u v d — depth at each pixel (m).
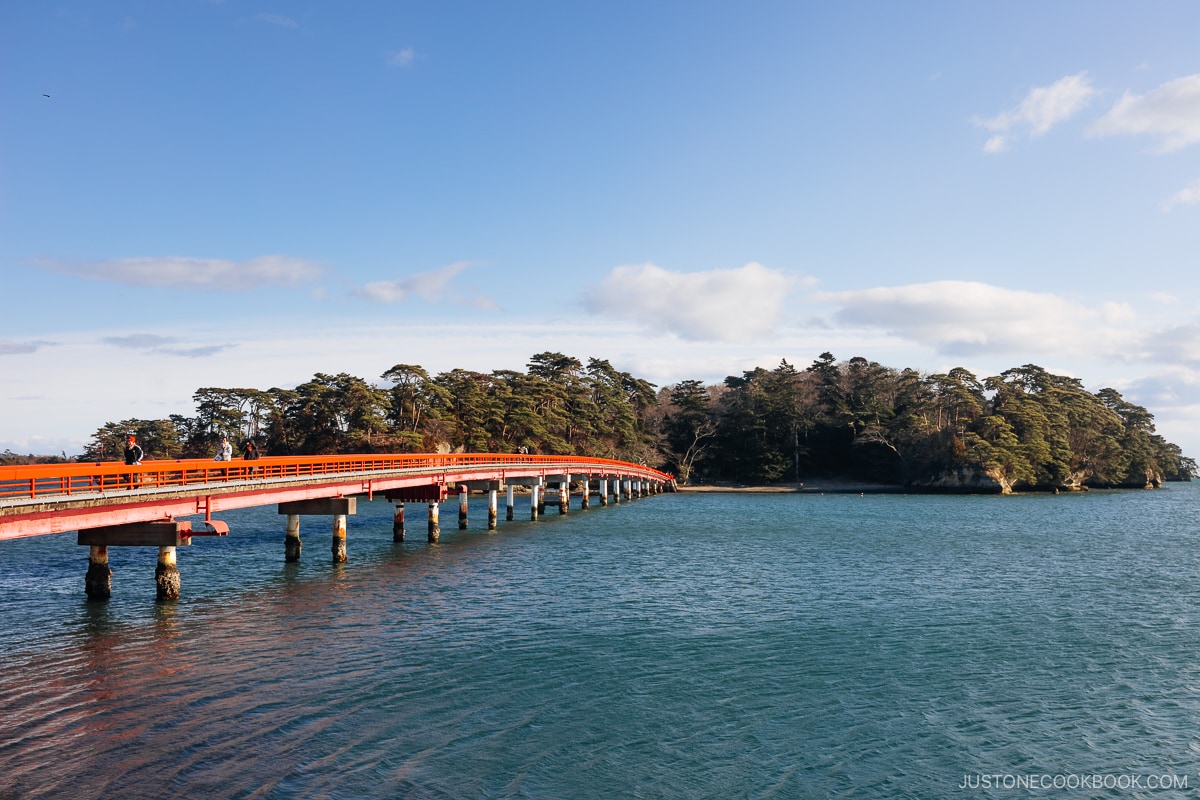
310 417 124.88
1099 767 18.45
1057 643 28.77
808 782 17.38
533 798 16.34
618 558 49.38
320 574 41.31
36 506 25.25
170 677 23.16
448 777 17.16
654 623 31.08
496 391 136.50
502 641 27.89
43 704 20.86
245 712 20.52
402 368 121.31
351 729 19.56
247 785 16.52
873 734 20.03
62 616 30.84
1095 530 72.19
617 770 17.69
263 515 77.62
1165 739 20.02
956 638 29.33
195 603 33.53
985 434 139.88
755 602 35.53
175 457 126.56
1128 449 165.50
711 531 68.06
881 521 80.12
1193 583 42.06
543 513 83.56
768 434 162.00
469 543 55.94
